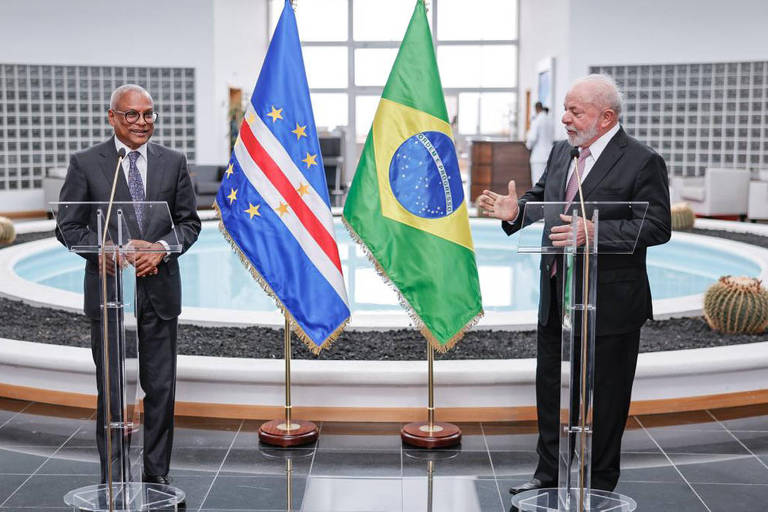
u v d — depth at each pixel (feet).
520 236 9.34
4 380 14.88
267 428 13.03
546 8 52.26
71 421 13.79
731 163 45.03
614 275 9.93
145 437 10.68
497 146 46.75
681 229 34.22
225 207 12.16
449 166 12.37
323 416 13.83
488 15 62.03
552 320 10.52
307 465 11.98
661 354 14.40
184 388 13.96
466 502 10.71
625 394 10.17
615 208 9.37
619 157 9.96
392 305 22.66
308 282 12.18
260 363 13.94
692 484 11.30
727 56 44.24
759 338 16.62
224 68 49.88
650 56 45.50
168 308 10.38
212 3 47.03
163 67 46.85
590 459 9.53
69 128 45.62
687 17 44.68
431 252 12.31
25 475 11.52
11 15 43.75
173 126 47.55
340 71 63.62
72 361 14.20
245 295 24.39
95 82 45.88
